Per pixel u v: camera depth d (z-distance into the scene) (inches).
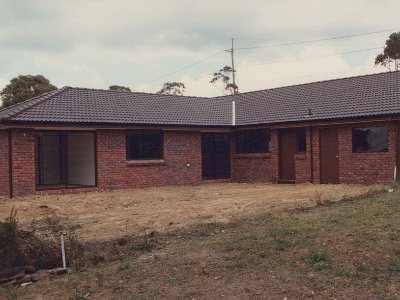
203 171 979.9
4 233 335.3
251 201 631.8
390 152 751.7
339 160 822.5
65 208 624.1
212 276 283.7
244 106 1077.8
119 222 509.7
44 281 311.7
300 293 246.2
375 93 850.1
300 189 761.0
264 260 304.5
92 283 293.1
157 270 304.8
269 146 941.2
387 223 371.2
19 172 741.3
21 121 729.0
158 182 898.1
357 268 271.6
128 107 930.1
